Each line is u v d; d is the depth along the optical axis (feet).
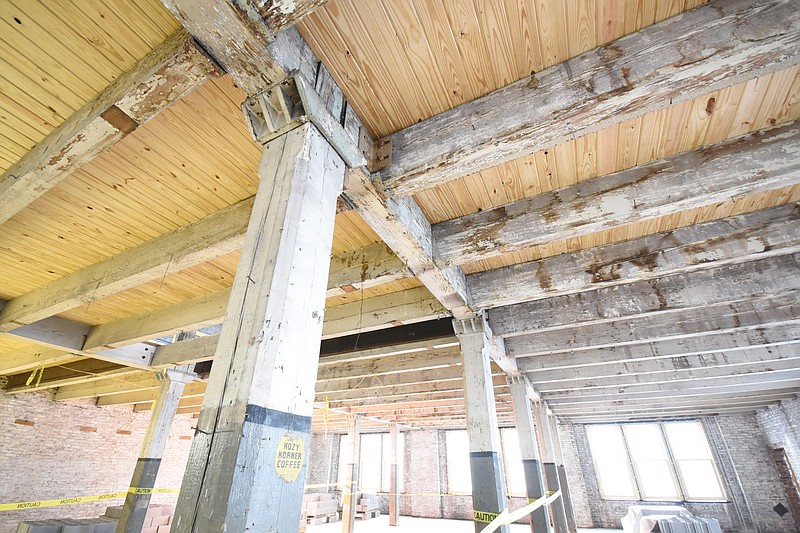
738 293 10.89
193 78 5.33
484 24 5.56
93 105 6.23
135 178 8.36
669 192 7.64
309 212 4.98
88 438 27.84
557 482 22.88
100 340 15.06
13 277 12.10
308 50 5.70
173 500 32.73
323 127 5.59
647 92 5.46
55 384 21.03
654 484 34.09
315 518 36.81
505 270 11.77
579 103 5.74
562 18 5.53
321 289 4.89
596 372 19.15
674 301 11.53
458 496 40.65
